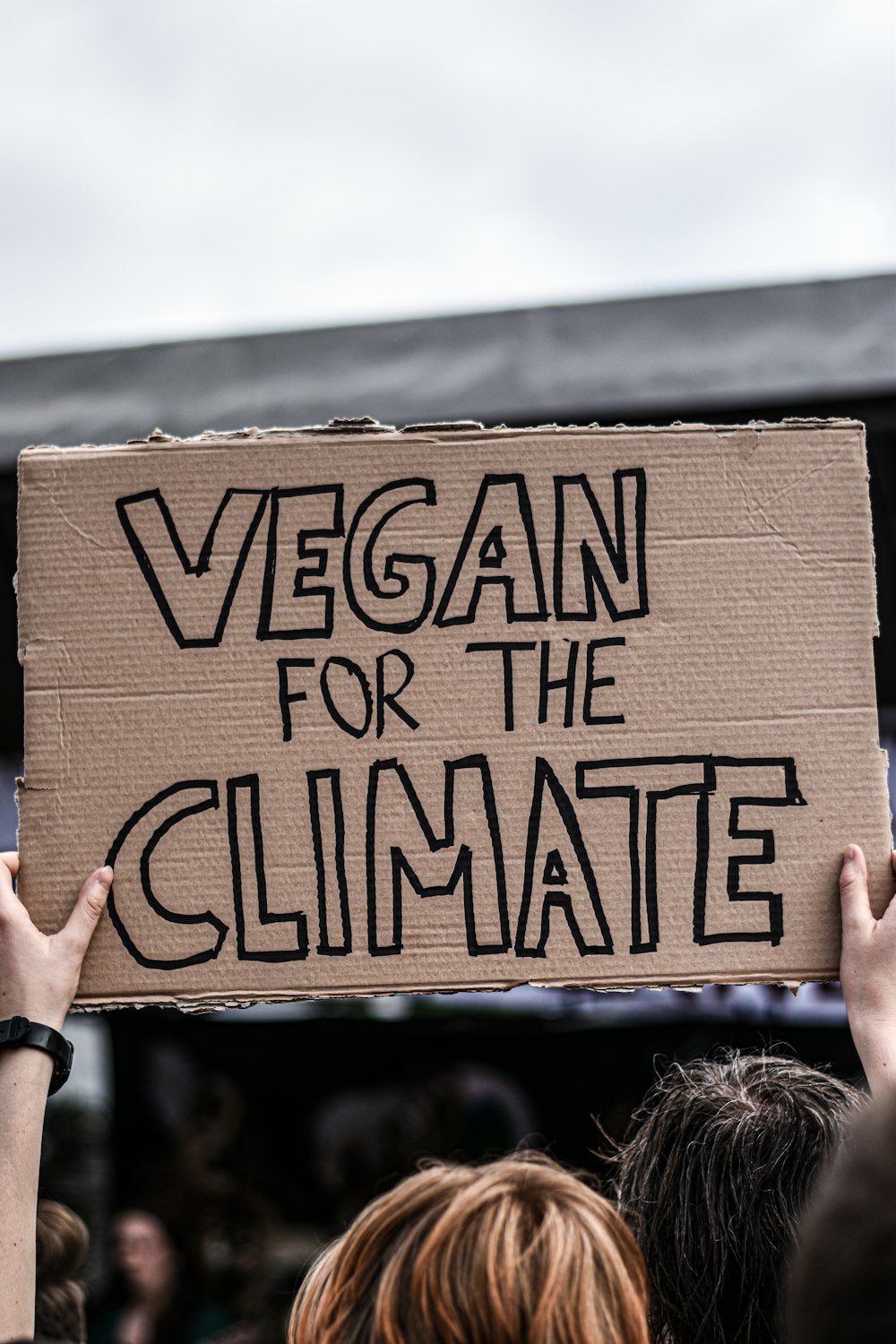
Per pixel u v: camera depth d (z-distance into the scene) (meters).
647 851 1.39
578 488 1.46
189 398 2.61
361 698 1.43
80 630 1.44
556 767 1.41
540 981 1.37
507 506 1.46
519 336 2.56
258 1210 3.84
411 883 1.39
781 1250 1.20
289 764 1.41
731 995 3.60
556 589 1.44
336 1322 0.99
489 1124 3.80
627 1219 1.34
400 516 1.46
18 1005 1.29
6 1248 1.14
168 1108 3.93
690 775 1.41
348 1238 1.03
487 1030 3.85
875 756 1.41
